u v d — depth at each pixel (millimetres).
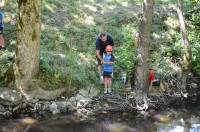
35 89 11078
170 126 10547
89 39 13547
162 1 15977
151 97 11906
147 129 10344
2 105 10797
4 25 13297
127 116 11016
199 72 13141
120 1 15797
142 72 11727
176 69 13008
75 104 11242
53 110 10961
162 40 14047
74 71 11953
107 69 11562
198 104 11922
